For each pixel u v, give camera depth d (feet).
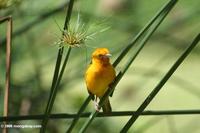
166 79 24.03
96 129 43.29
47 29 42.11
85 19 35.06
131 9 40.19
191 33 44.37
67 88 42.09
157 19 23.18
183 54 23.70
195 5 40.73
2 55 40.40
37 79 41.06
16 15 39.34
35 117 24.36
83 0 39.68
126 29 39.52
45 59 42.73
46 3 39.45
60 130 42.65
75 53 41.14
